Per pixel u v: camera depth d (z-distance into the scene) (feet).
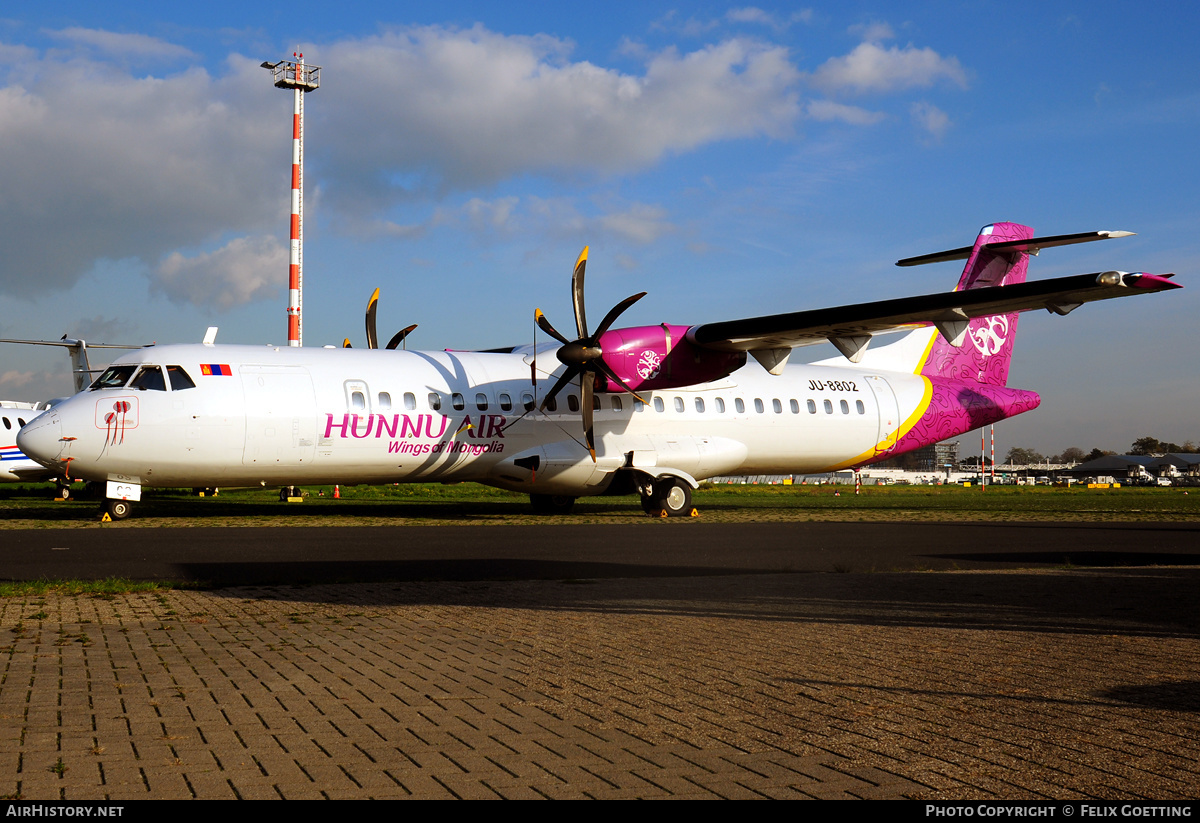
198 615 25.27
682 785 12.06
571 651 20.58
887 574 34.76
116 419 58.08
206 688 17.07
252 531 53.62
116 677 17.92
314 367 63.52
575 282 66.18
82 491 107.14
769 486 197.98
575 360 64.18
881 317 60.03
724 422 76.33
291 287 97.71
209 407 59.41
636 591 30.04
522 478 69.21
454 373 67.67
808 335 65.87
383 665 19.10
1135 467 367.66
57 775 12.30
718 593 29.53
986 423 89.76
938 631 22.93
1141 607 26.71
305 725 14.70
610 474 71.51
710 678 17.97
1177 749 13.48
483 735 14.21
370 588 30.60
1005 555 42.70
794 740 13.99
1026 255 79.00
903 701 16.24
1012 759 13.07
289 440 61.31
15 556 39.58
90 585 30.25
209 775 12.35
